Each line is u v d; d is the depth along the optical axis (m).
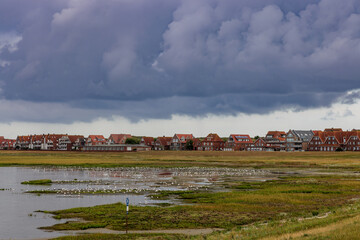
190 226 39.66
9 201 55.25
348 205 48.31
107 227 39.66
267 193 61.53
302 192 62.94
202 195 60.38
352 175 94.62
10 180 84.12
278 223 37.72
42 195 61.16
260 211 46.81
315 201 53.81
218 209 47.91
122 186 73.19
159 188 70.31
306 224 34.09
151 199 57.00
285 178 87.69
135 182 80.44
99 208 48.88
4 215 45.41
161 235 35.78
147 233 36.72
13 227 39.75
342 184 73.06
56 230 38.53
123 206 50.16
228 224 40.31
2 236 36.38
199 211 46.81
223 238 31.80
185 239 33.41
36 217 44.31
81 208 48.81
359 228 27.81
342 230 27.86
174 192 64.12
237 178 89.12
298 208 48.59
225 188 70.12
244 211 46.81
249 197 57.16
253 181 82.19
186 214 45.16
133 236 35.50
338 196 58.38
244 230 34.97
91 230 38.59
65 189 66.75
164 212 46.25
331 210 45.78
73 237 35.19
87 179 86.62
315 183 75.56
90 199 57.16
